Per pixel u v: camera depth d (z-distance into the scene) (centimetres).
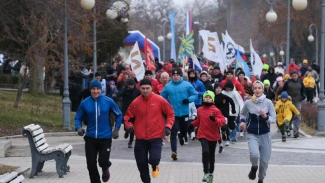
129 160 2883
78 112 2005
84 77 5397
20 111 4766
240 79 4072
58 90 7506
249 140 2092
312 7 12769
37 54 4766
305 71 7300
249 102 2106
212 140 2277
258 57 5344
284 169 2616
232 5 9650
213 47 5428
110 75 5216
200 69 5653
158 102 2020
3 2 4203
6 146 3119
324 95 4366
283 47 15375
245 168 2642
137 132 2009
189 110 3331
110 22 7025
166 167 2661
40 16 4412
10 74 7644
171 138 2870
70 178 2333
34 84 6381
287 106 3706
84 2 4300
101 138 1989
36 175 2367
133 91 3319
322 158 3003
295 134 3925
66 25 4303
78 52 6266
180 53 5762
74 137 3975
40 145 2397
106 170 2030
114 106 2012
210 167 2297
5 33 4856
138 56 4481
